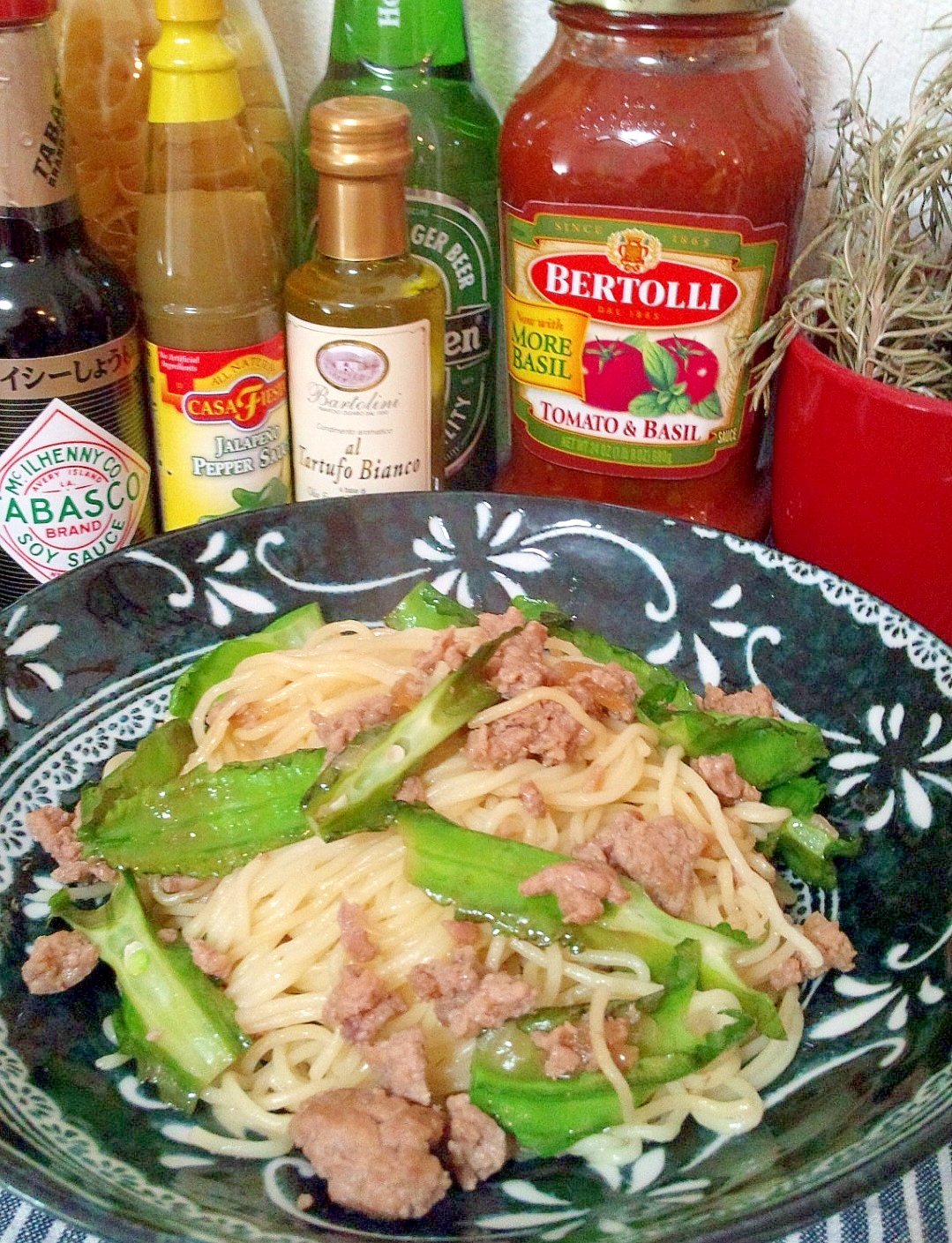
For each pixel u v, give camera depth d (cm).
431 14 39
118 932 29
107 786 31
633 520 37
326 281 36
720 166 34
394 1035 27
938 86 35
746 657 36
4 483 35
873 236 35
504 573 38
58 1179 22
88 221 39
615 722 33
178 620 36
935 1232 25
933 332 34
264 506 37
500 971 28
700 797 32
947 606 36
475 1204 25
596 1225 23
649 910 28
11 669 32
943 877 28
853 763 33
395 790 30
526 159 36
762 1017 27
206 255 35
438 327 38
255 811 30
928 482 34
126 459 37
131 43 38
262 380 38
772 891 31
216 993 29
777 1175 23
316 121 34
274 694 34
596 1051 26
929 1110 22
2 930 29
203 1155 26
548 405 39
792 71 38
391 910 30
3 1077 25
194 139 35
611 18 33
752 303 36
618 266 36
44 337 34
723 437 39
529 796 30
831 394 34
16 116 32
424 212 40
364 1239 23
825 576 34
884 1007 27
